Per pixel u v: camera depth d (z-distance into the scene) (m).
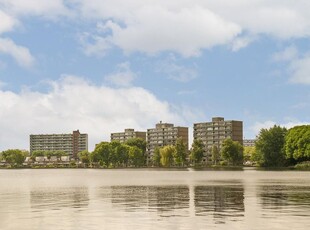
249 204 37.53
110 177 121.50
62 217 30.23
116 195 50.09
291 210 32.62
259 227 25.03
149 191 56.62
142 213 32.09
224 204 37.84
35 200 44.09
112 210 34.19
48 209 35.31
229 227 25.14
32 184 82.00
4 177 133.75
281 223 26.34
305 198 42.78
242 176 114.88
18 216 30.89
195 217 29.52
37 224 27.12
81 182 89.25
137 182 85.56
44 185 77.38
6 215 31.52
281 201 39.81
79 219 29.19
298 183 73.25
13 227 26.08
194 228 25.02
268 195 47.12
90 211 33.69
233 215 30.23
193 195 48.66
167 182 83.81
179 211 33.06
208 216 29.92
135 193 53.00
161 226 25.92
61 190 61.22
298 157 179.88
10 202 41.97
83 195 50.72
